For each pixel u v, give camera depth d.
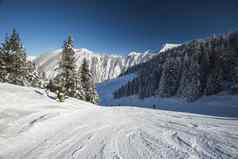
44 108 20.09
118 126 12.73
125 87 130.75
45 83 53.72
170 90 79.69
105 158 6.61
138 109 29.48
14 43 40.22
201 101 60.72
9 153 7.32
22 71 42.03
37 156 7.00
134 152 7.15
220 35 103.38
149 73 111.88
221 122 14.05
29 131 10.34
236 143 7.81
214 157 6.40
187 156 6.59
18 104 19.81
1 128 10.33
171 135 9.77
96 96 51.69
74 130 11.30
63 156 6.95
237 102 49.78
